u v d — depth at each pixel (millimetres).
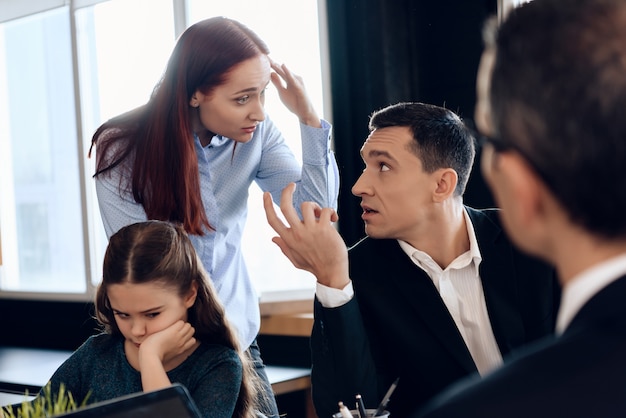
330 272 1602
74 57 4277
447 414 575
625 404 535
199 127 2080
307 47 3609
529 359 585
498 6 3123
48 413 1296
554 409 546
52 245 4516
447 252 1749
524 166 631
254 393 1914
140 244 1688
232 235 2227
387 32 3350
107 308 1800
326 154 2217
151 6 4023
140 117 2041
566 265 626
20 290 4547
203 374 1694
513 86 624
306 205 1585
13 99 4637
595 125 583
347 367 1611
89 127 4289
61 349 4352
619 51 585
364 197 1745
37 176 4559
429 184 1695
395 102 3369
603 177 586
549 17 619
